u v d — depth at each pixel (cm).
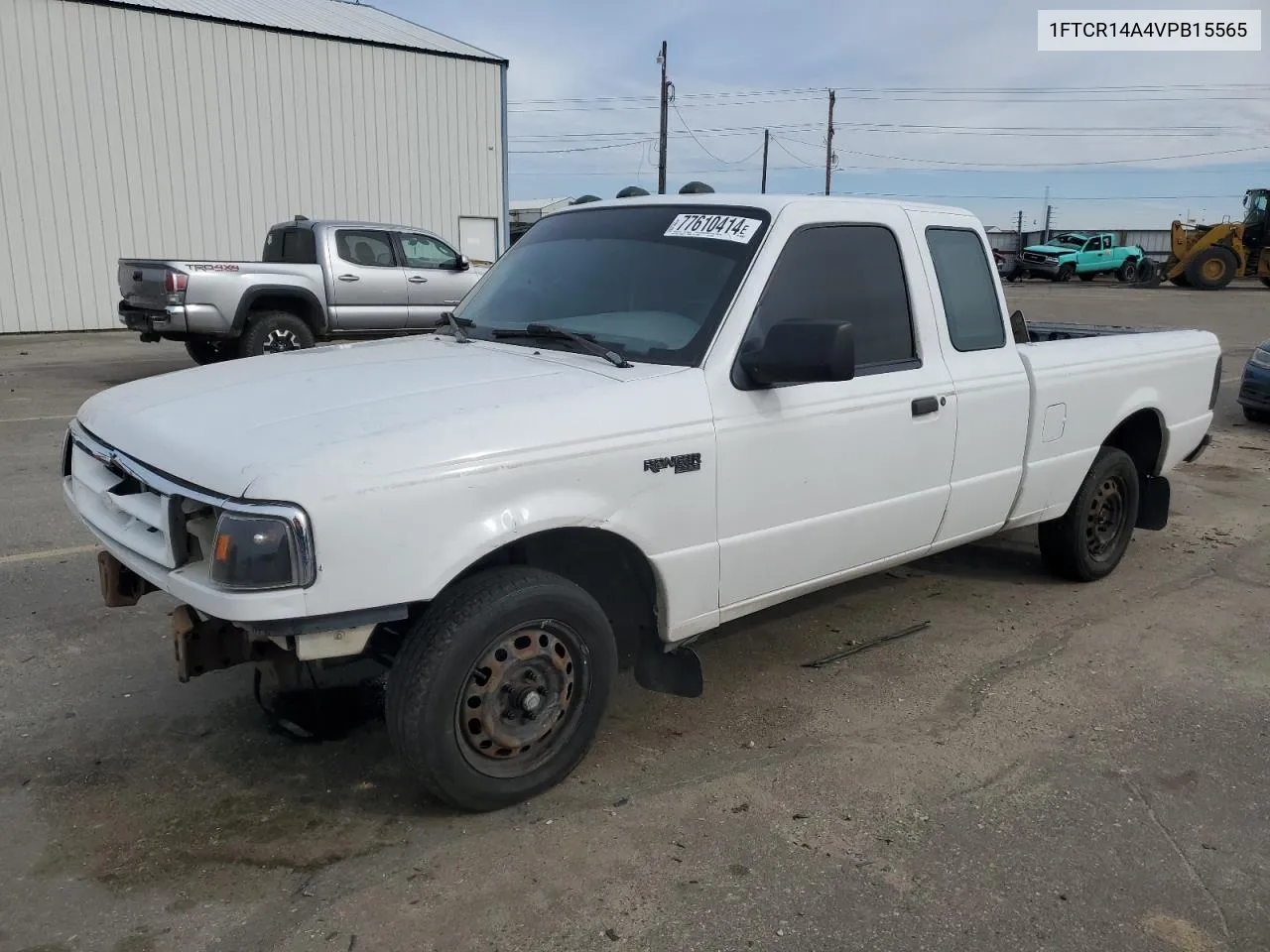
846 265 401
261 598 263
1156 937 275
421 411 299
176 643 313
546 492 304
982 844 315
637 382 334
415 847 306
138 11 1945
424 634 300
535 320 397
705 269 373
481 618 300
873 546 416
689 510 342
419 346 391
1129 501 570
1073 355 507
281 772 347
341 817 321
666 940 268
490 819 322
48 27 1858
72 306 1955
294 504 264
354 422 290
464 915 276
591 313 386
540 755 330
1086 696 425
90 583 521
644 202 428
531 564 344
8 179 1856
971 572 588
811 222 389
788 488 373
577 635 328
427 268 1431
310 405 307
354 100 2234
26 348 1662
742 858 304
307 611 267
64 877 289
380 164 2295
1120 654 470
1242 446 992
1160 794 348
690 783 347
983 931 275
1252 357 1105
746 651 466
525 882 291
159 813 321
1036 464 490
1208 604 541
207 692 405
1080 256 4478
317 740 367
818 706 409
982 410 450
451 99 2381
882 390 402
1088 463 528
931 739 384
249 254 2147
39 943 262
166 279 1185
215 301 1212
